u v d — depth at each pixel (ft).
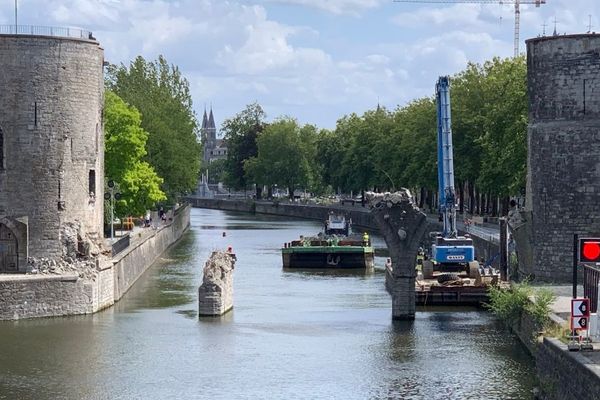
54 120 228.63
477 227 387.75
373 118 621.72
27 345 198.08
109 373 177.68
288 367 182.50
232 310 245.65
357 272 342.44
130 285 288.92
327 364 184.55
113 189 331.16
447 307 247.70
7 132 226.17
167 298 264.31
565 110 222.89
